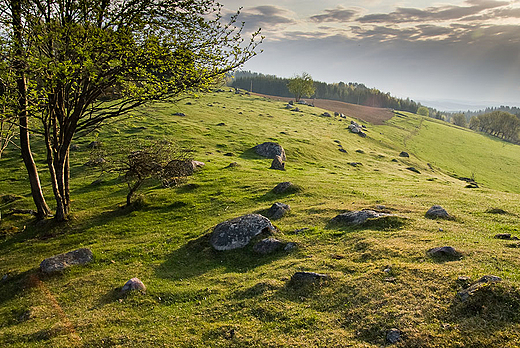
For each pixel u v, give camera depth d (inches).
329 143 3378.4
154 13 1015.6
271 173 1903.3
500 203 1171.3
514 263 557.6
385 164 3070.9
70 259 871.7
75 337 539.8
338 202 1197.1
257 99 6520.7
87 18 956.6
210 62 1042.1
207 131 3063.5
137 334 531.8
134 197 1445.6
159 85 1018.7
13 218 1283.2
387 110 7775.6
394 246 706.2
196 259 860.0
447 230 808.9
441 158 4261.8
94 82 967.0
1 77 836.6
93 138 2492.6
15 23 932.6
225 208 1267.2
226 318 555.5
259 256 816.9
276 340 472.7
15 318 657.6
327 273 637.9
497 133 7598.4
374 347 423.2
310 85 6820.9
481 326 417.1
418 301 488.4
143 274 796.6
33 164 1210.6
